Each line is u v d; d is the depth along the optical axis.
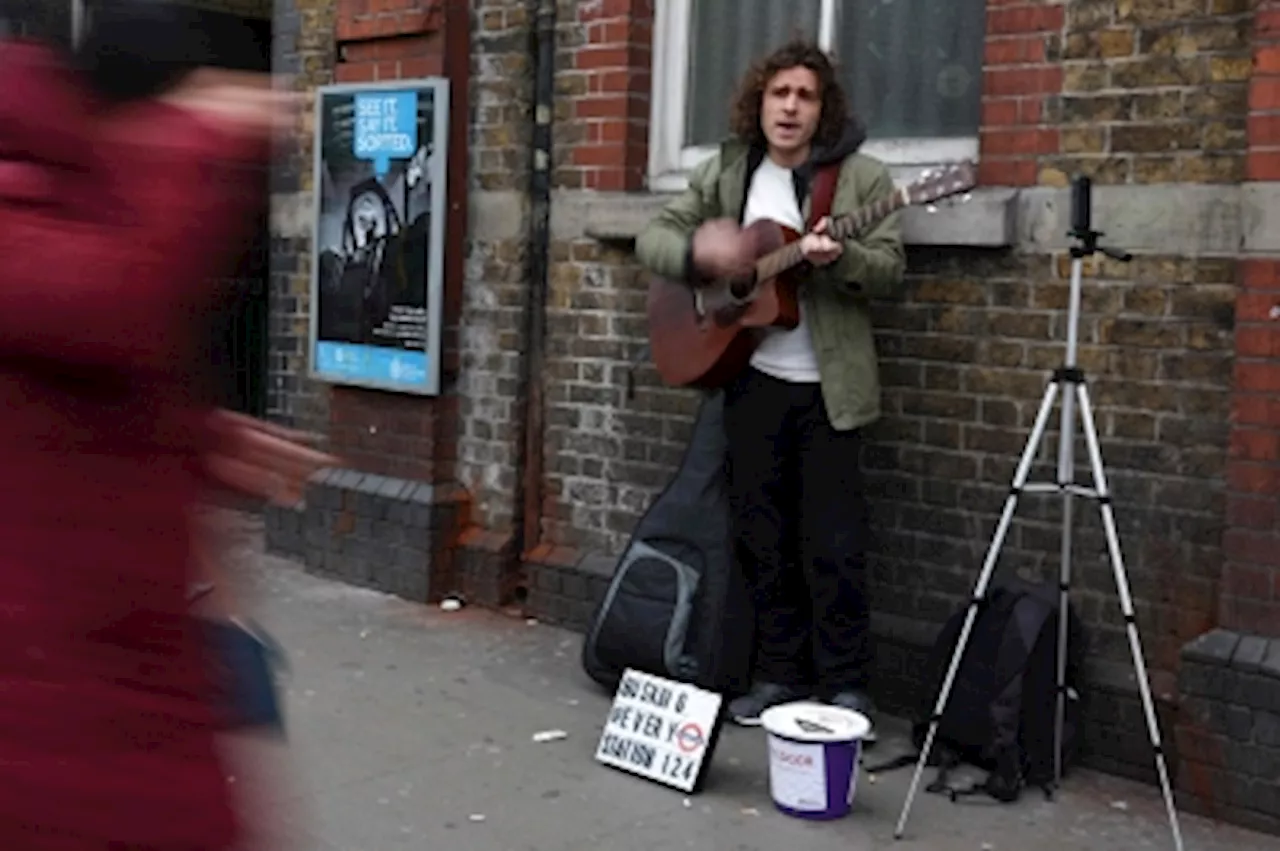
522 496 6.29
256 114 1.60
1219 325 4.34
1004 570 4.81
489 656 5.67
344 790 4.37
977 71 5.01
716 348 4.68
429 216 6.24
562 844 4.04
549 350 6.10
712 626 4.92
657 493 5.77
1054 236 4.64
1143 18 4.43
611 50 5.80
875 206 4.38
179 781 1.55
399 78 6.38
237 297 1.62
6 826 1.48
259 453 1.71
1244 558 4.21
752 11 5.59
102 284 1.50
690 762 4.39
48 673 1.50
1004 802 4.33
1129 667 4.53
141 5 1.56
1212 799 4.25
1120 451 4.54
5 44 1.54
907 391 5.00
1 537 1.50
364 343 6.53
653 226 4.93
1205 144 4.34
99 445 1.54
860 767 4.58
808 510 4.77
